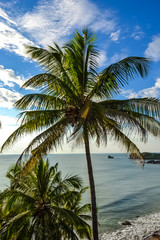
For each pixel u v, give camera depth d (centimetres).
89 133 679
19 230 835
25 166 648
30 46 730
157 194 3969
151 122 780
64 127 688
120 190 4366
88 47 755
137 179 6194
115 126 707
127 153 795
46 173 1051
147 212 2795
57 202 1011
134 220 2447
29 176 1011
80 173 7425
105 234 2005
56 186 1061
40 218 914
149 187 4756
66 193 1038
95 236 757
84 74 801
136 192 4153
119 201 3406
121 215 2669
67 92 725
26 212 882
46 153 636
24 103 689
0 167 10775
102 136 659
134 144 813
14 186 1009
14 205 835
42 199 989
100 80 750
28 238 828
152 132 779
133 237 1770
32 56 739
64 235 888
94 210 772
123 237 1852
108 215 2672
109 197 3697
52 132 638
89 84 843
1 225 987
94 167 10894
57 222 895
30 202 889
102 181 5666
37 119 748
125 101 743
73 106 779
